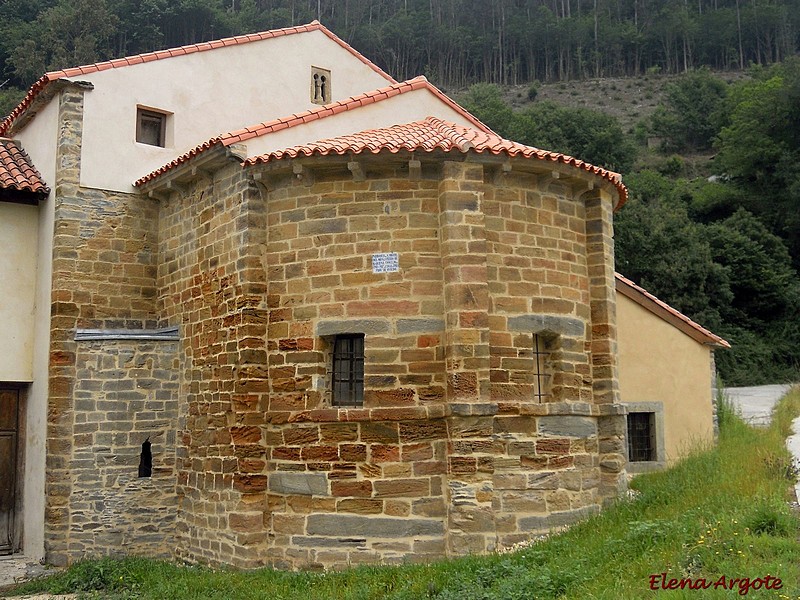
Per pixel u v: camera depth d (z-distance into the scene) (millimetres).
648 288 34375
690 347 15820
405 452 10359
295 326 11023
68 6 58125
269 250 11391
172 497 12914
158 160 14445
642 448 15648
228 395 11406
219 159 11914
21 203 14188
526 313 11000
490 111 51938
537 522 10539
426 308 10602
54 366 12914
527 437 10695
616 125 51781
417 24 91750
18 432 13914
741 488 9703
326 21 88125
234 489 11000
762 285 36188
